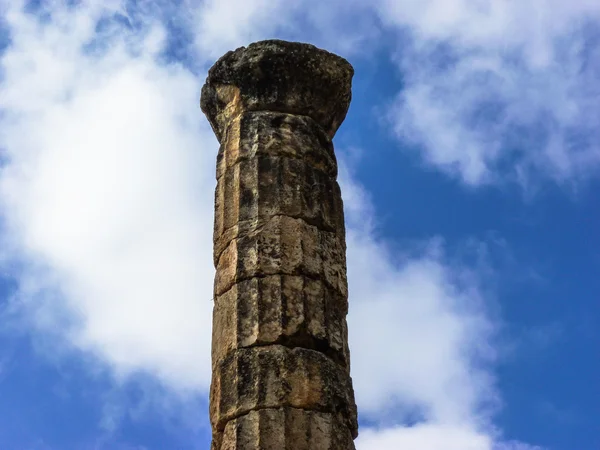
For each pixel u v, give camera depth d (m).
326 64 15.77
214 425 13.29
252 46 15.75
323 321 13.83
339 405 13.33
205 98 16.36
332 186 15.23
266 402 12.96
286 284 13.88
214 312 14.32
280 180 14.72
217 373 13.58
